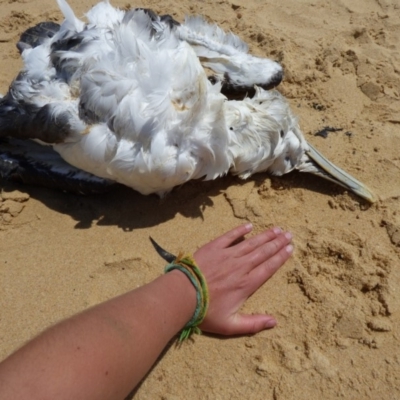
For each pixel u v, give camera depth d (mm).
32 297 570
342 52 888
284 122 648
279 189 680
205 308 500
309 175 690
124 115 559
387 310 542
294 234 622
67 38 640
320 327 536
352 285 566
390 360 514
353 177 669
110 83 563
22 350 332
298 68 864
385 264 583
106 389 350
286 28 982
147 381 506
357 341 527
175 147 580
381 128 753
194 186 672
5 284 581
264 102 658
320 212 652
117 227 633
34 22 992
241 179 679
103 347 361
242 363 515
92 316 386
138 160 565
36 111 591
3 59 913
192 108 570
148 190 626
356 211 647
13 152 670
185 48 592
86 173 632
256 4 1056
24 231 634
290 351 518
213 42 717
